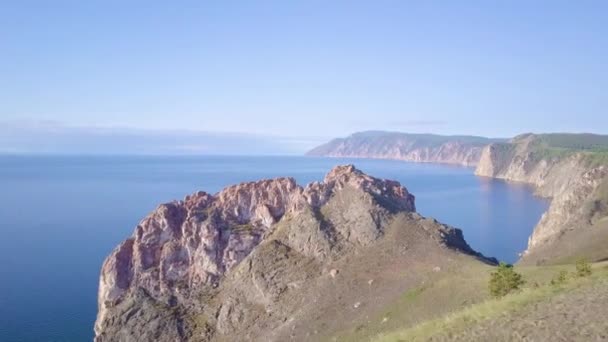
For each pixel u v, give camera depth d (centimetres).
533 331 3197
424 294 9162
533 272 7375
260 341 10906
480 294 7875
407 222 13400
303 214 14200
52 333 12625
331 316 10450
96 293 15475
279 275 12544
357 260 12262
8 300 14712
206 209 16012
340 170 16325
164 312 12988
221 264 14188
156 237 15138
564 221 19825
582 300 3662
